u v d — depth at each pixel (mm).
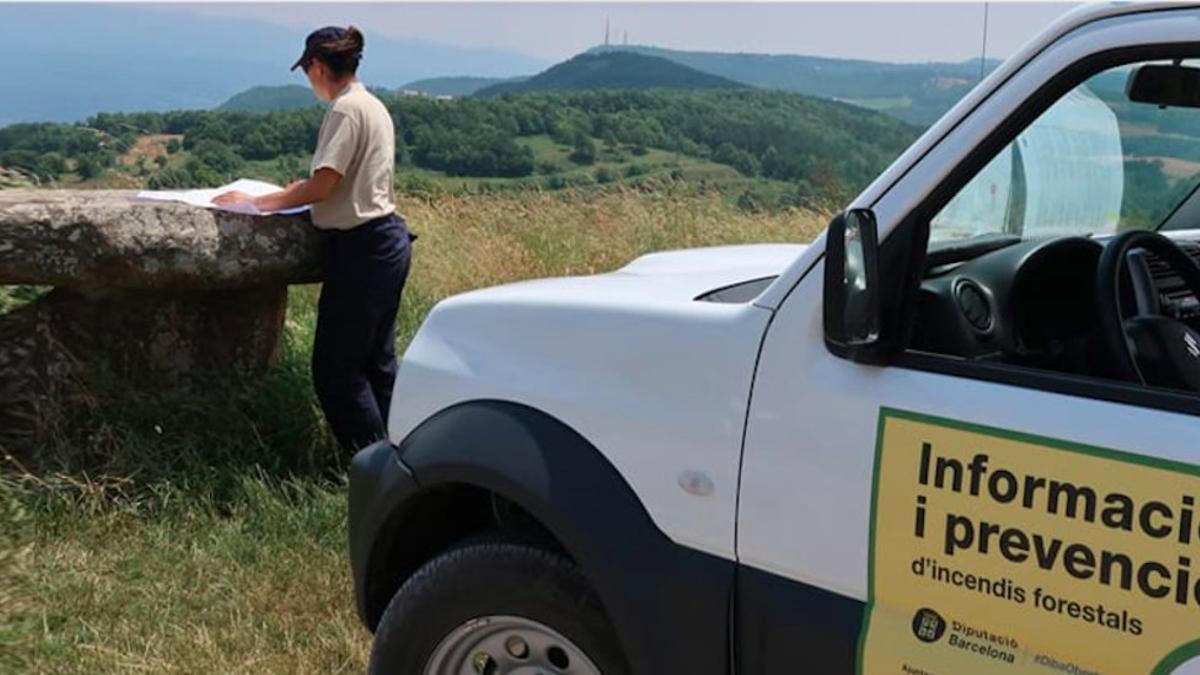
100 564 4355
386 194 5066
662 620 2387
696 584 2342
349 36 4953
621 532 2424
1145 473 1831
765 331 2279
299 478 5152
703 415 2338
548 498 2496
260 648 3857
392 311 5184
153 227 4820
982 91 2102
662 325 2445
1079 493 1892
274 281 5152
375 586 2977
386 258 5047
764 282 2955
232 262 4973
